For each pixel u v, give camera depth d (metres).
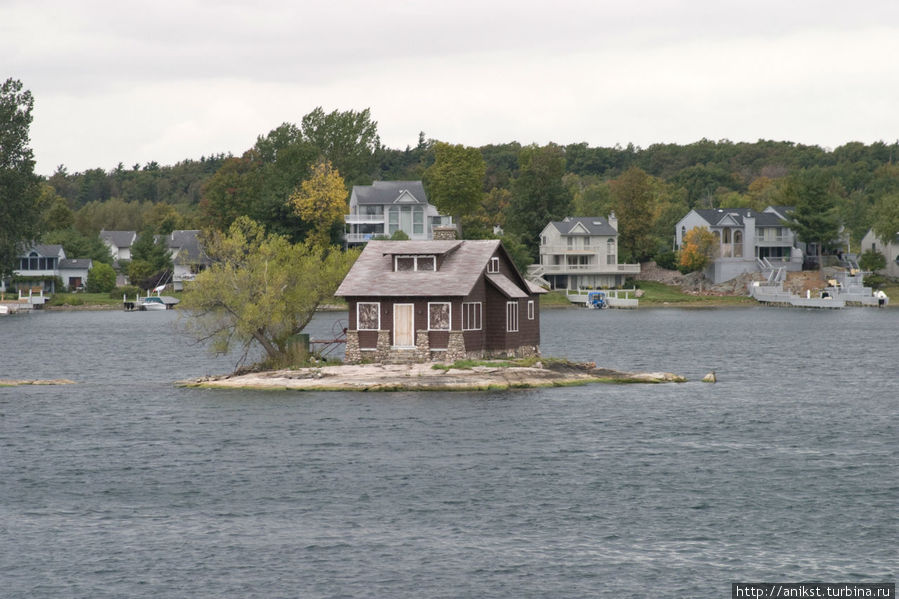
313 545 148.00
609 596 129.38
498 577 135.50
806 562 139.75
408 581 134.38
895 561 139.75
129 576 136.50
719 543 147.50
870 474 186.75
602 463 196.25
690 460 199.00
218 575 136.75
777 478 184.00
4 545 148.38
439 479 183.75
